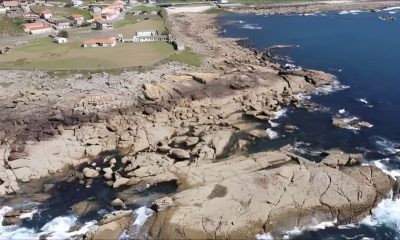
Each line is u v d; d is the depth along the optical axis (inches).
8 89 4244.6
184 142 3587.6
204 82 4387.3
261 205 2706.7
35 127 3646.7
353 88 4697.3
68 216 2854.3
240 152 3462.1
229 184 2883.9
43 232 2719.0
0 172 3208.7
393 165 3216.0
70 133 3641.7
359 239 2583.7
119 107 3971.5
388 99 4404.5
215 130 3777.1
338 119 3986.2
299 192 2797.7
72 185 3159.5
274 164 3149.6
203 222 2598.4
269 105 4252.0
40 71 4670.3
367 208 2755.9
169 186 3026.6
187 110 4060.0
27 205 2965.1
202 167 3169.3
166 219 2640.3
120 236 2591.0
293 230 2640.3
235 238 2539.4
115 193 3038.9
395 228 2650.1
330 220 2701.8
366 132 3759.8
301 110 4217.5
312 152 3447.3
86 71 4667.8
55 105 3924.7
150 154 3395.7
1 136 3543.3
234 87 4407.0
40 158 3368.6
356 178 2940.5
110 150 3540.8
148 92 4163.4
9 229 2755.9
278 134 3759.8
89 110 3875.5
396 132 3745.1
